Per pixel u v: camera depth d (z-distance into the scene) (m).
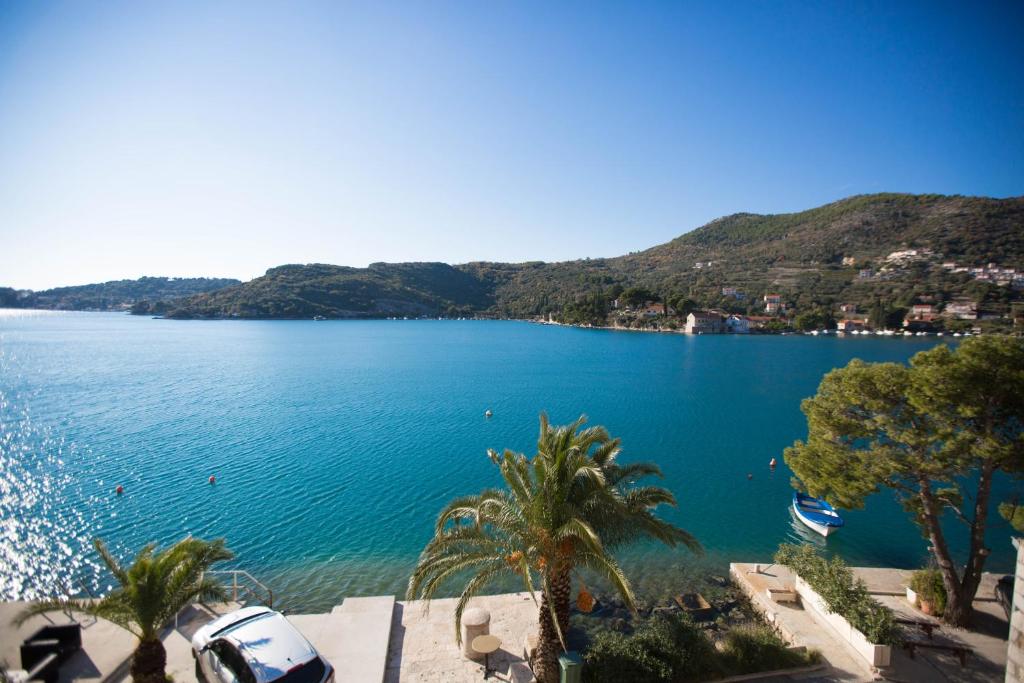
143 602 12.54
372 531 30.45
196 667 13.71
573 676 12.98
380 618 17.69
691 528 32.12
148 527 30.97
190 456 45.31
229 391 78.75
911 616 18.77
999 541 31.73
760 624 19.36
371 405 69.00
